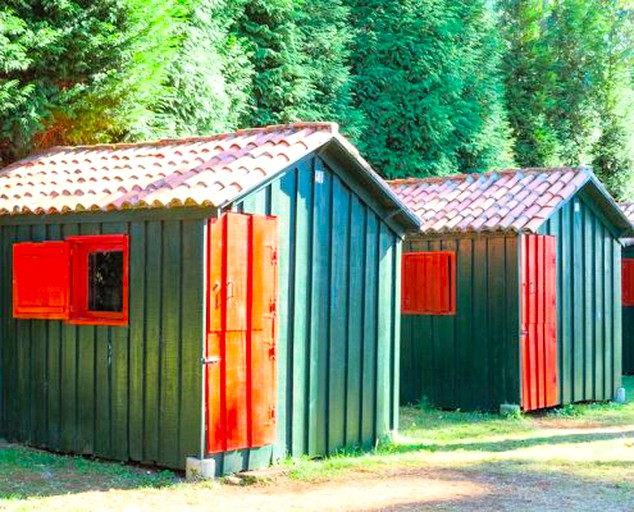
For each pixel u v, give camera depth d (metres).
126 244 9.30
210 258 8.73
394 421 11.01
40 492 8.20
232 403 8.91
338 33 21.45
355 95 22.67
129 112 13.65
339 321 10.22
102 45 13.09
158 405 9.01
